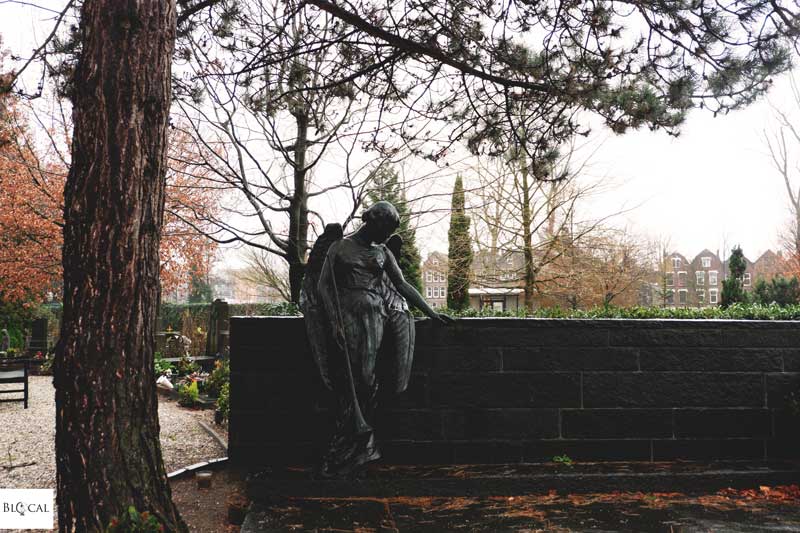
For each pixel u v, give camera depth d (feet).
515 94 19.74
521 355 17.25
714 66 16.76
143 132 10.36
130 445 10.02
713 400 17.66
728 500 15.05
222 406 26.08
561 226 50.21
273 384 16.80
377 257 15.31
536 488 15.53
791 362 17.98
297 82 22.25
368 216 15.19
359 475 15.08
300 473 15.47
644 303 86.12
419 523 13.20
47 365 44.98
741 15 16.12
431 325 17.07
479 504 14.61
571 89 17.66
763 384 17.84
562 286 52.65
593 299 56.65
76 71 10.53
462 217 50.42
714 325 17.81
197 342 56.49
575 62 17.78
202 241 51.96
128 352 10.11
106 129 10.09
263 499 14.65
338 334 14.80
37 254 49.88
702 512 14.08
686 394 17.60
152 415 10.47
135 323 10.20
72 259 10.04
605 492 15.65
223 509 14.74
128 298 10.10
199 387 35.73
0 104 19.58
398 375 15.69
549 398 17.25
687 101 16.83
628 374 17.49
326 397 16.84
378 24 19.79
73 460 9.73
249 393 16.76
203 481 16.20
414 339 16.03
